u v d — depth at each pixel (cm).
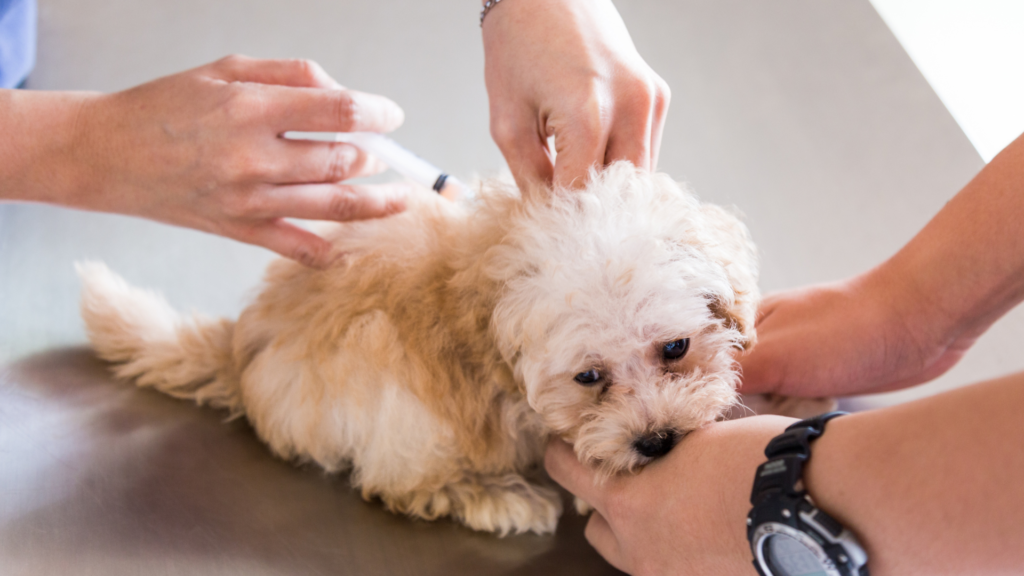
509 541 117
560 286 109
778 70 224
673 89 217
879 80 220
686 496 90
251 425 138
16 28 190
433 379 121
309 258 128
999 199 116
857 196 184
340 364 121
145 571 98
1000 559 64
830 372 134
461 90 222
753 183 187
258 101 110
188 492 117
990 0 252
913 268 128
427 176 139
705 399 111
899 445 70
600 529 111
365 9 258
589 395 118
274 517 115
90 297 148
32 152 113
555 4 119
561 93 112
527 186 121
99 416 133
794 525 71
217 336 148
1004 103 222
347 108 113
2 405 130
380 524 119
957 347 134
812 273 163
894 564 69
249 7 255
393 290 124
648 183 116
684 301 112
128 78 213
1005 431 65
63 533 103
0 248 170
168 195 118
